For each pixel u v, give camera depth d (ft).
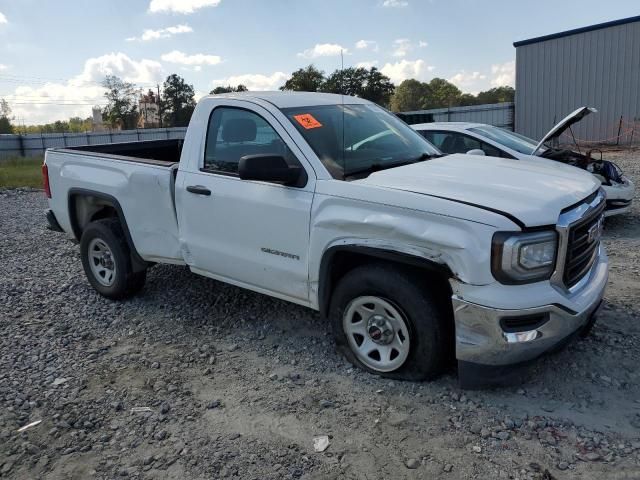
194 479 9.52
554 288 10.69
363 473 9.46
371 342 12.50
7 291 19.69
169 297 18.35
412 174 12.56
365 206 11.69
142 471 9.82
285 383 12.55
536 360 10.96
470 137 26.48
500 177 12.35
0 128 226.38
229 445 10.41
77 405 12.01
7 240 28.76
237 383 12.71
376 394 11.80
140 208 16.60
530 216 10.39
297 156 13.09
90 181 18.02
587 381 11.84
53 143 131.54
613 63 74.38
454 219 10.55
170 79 255.09
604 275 12.51
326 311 13.07
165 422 11.28
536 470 9.29
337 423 10.92
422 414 11.01
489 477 9.19
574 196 11.54
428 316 11.25
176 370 13.48
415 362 11.70
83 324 16.61
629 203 25.84
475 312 10.44
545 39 79.00
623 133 75.05
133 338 15.48
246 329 15.62
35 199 45.70
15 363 14.12
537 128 82.84
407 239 11.07
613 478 8.98
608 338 13.61
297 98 14.90
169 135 145.18
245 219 13.87
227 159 14.61
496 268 10.22
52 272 22.09
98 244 18.31
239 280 14.71
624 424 10.36
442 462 9.61
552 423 10.48
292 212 12.85
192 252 15.52
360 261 12.79
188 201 15.21
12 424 11.40
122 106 246.06
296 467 9.70
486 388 11.27
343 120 14.61
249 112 14.26
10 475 9.89
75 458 10.26
